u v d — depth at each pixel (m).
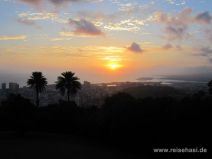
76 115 54.59
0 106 52.72
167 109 32.28
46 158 28.83
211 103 29.14
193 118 28.77
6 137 46.06
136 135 34.38
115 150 34.47
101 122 43.00
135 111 36.03
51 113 55.81
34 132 54.12
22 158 28.77
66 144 38.81
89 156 30.23
